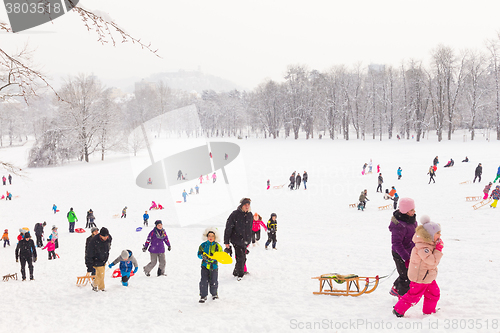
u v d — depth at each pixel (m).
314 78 82.56
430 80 60.84
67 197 31.80
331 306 5.60
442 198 20.09
